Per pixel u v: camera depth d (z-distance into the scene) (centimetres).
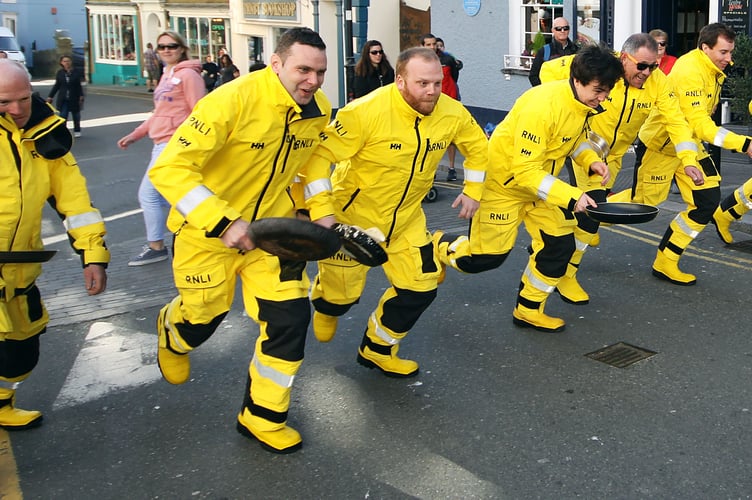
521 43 1561
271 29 2381
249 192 409
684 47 1441
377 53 1072
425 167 464
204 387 516
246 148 392
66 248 875
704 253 772
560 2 1489
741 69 1159
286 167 412
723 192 998
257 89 388
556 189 511
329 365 539
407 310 496
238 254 418
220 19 2928
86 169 1427
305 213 456
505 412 470
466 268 591
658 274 698
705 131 645
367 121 443
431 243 495
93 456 436
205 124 376
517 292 675
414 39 2148
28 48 4400
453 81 1177
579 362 536
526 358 544
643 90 599
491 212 566
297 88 385
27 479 415
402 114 447
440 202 1050
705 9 1425
